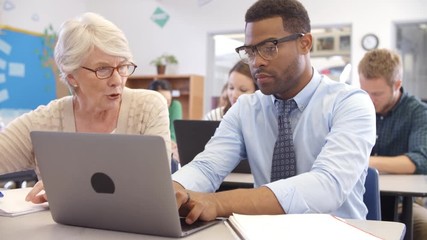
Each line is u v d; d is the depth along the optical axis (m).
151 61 6.76
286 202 1.12
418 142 2.33
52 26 6.40
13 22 5.79
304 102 1.46
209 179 1.44
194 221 1.04
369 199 1.55
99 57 1.48
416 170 2.24
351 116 1.32
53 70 6.15
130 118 1.67
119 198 0.97
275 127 1.53
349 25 5.58
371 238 0.89
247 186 2.00
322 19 5.70
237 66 2.85
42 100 5.98
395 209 1.96
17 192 1.46
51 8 6.39
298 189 1.14
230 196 1.13
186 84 6.39
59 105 1.69
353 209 1.39
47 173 1.04
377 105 2.44
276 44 1.32
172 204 0.92
